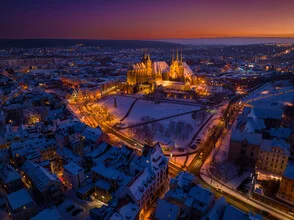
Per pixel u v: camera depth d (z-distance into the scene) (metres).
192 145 148.00
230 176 112.50
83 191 96.62
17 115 191.38
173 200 80.88
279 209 89.94
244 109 176.12
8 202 82.81
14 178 97.12
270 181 107.19
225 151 138.88
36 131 149.50
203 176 113.25
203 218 73.50
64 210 89.12
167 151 140.12
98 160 113.62
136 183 85.75
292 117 194.12
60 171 118.12
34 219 72.56
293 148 135.62
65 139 129.38
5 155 118.12
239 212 71.88
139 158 104.00
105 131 175.88
